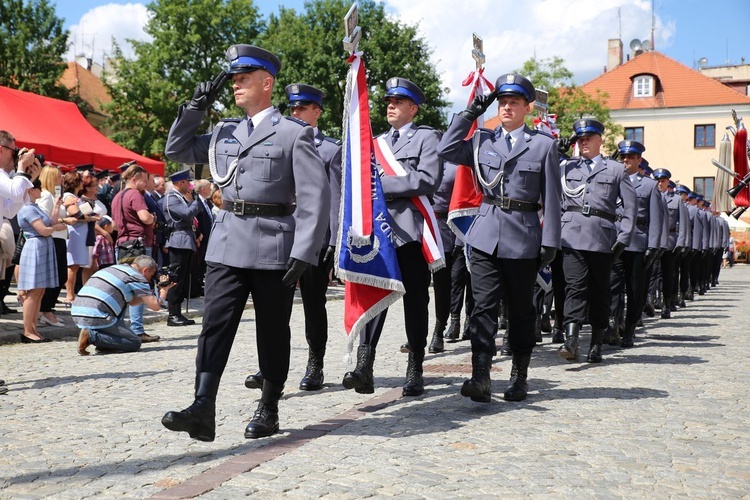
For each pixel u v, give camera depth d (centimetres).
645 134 5359
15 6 4181
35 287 915
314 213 451
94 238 1170
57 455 444
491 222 585
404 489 379
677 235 1378
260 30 4556
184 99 4338
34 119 1623
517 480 397
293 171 458
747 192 1670
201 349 454
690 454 450
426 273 614
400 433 491
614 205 801
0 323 1029
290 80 3962
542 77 3897
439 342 866
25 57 4134
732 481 401
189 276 1154
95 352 852
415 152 611
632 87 5425
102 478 401
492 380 688
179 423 429
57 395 615
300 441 471
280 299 463
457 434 489
